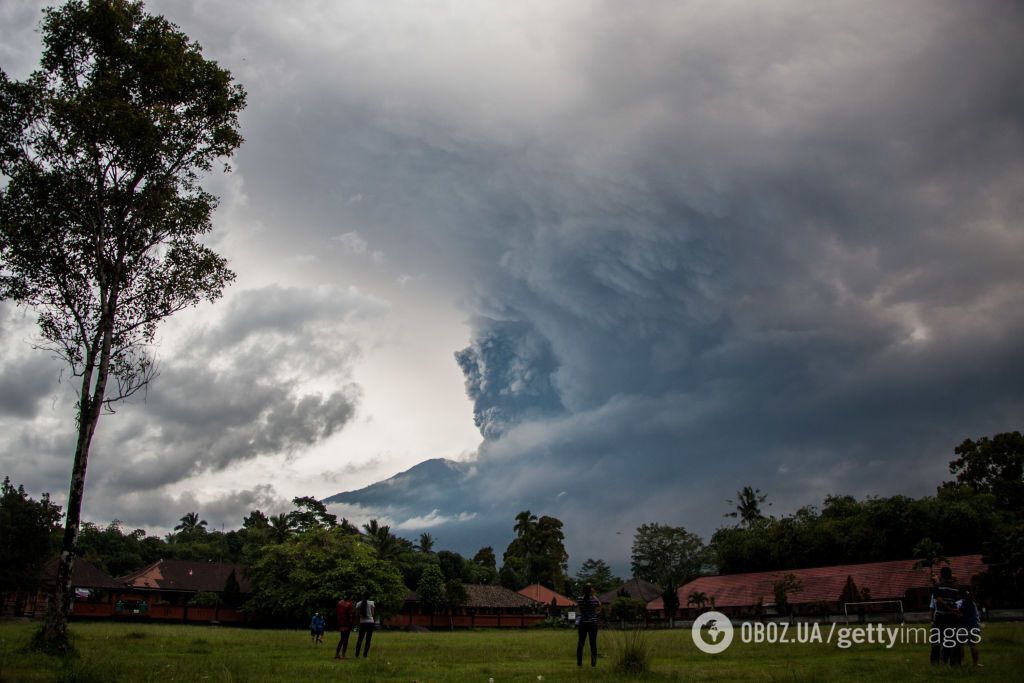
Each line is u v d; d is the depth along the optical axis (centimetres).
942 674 1415
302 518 7688
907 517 7294
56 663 1675
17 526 4600
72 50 2375
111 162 2350
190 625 6091
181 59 2439
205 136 2534
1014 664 1524
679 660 2058
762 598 6906
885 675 1421
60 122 2255
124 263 2469
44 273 2375
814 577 7106
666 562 13712
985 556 5431
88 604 5922
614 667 1611
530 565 11619
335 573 6375
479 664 1939
